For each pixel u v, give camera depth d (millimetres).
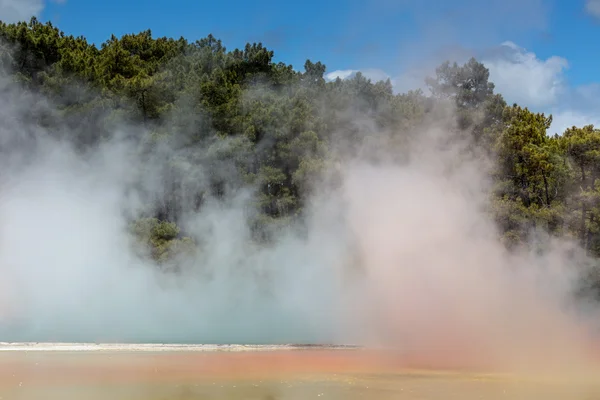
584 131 38000
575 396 13391
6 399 12125
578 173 35688
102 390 13109
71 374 14844
